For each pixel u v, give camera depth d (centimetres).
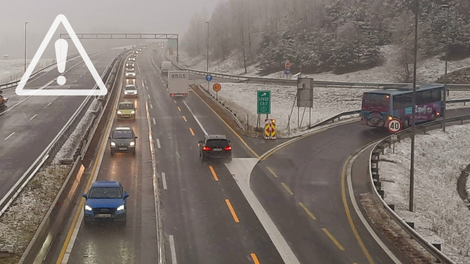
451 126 4891
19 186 2483
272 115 5516
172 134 4091
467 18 9156
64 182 2322
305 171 3048
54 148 3106
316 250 1805
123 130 3391
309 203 2411
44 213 2095
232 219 2152
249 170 3044
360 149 3725
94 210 1952
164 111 5281
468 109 5850
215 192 2562
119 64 10469
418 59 8306
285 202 2420
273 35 11675
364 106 4578
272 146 3806
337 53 8900
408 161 3666
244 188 2650
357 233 1997
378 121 4472
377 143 3656
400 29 9006
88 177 2714
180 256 1725
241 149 3659
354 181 2836
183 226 2045
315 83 7019
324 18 11069
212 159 3291
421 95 4750
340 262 1689
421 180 3309
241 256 1739
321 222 2134
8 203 2162
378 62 8675
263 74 10206
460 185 3569
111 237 1862
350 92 6581
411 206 2484
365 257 1736
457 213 2850
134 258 1670
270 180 2828
